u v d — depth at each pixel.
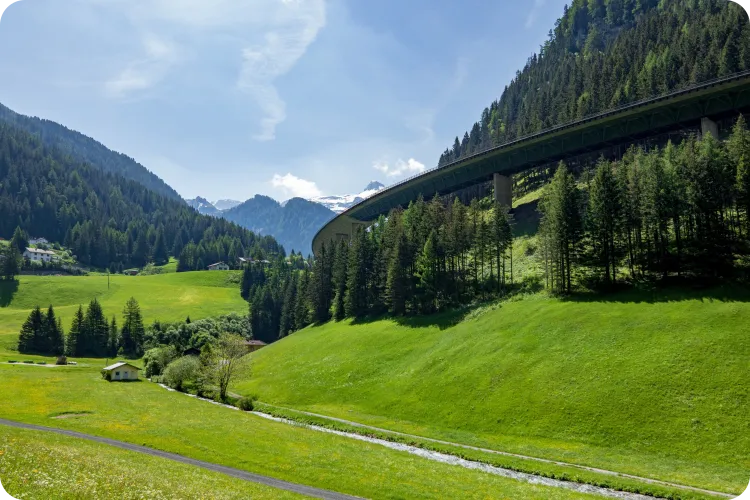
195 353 132.38
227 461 40.72
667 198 78.00
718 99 110.62
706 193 73.38
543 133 132.50
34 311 160.38
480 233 103.12
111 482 28.22
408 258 110.12
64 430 48.94
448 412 61.81
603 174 84.50
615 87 173.62
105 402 69.81
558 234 84.75
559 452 48.25
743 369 50.16
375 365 84.19
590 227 84.88
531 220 130.00
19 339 157.75
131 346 174.62
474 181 155.12
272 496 31.09
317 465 40.94
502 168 144.12
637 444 46.69
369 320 112.25
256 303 199.62
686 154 81.69
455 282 104.06
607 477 41.53
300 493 33.28
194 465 38.41
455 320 91.00
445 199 168.88
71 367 128.25
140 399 76.06
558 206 86.44
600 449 47.44
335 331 114.62
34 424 51.22
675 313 63.84
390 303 112.06
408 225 129.00
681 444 45.03
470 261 107.88
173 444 45.16
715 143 89.12
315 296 138.75
